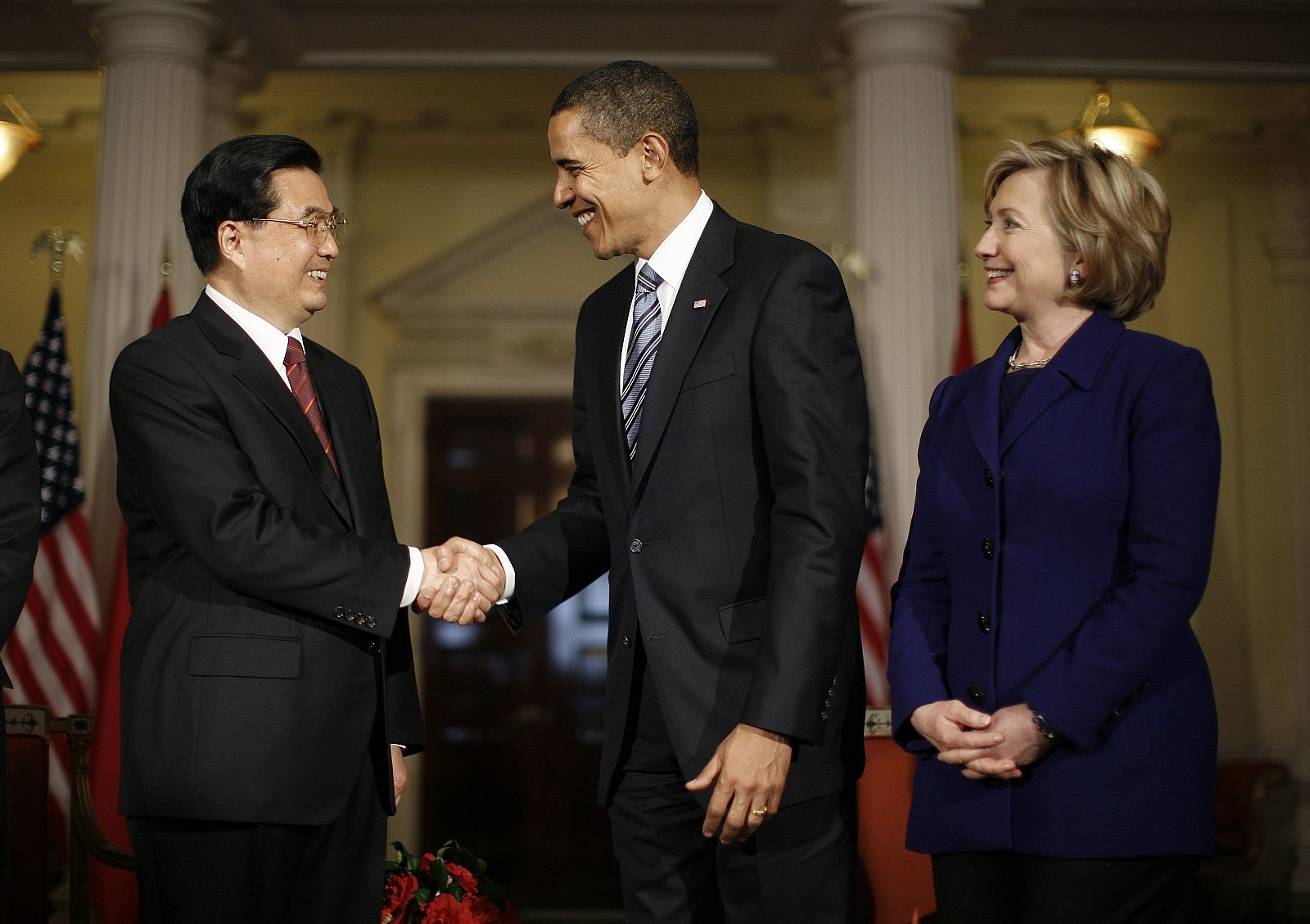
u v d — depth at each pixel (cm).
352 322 898
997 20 643
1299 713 855
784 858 206
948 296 582
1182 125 891
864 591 563
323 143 893
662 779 220
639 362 230
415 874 289
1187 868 184
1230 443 881
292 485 239
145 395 234
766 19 647
